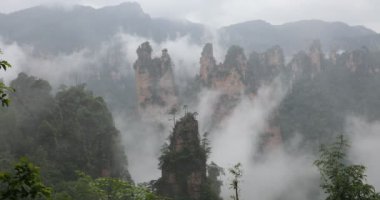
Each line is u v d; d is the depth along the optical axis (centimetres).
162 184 8612
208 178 8862
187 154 8519
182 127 8750
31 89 9181
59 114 8956
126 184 2734
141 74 17050
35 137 8319
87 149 8875
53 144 8300
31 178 1347
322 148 2491
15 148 7875
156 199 2981
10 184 1329
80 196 4941
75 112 9288
